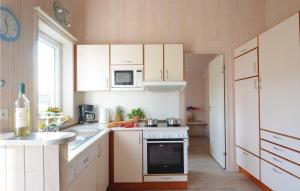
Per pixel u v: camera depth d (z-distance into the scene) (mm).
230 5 3557
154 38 3486
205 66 6277
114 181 2893
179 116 3504
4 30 1613
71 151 1567
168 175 2916
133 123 3064
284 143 2293
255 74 2869
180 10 3520
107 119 3393
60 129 2609
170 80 3162
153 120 3059
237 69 3434
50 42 2750
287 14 3004
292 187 2172
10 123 1666
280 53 2354
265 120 2650
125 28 3475
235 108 3529
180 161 2908
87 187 1809
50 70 2936
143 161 2895
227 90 3580
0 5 1576
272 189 2516
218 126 3955
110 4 3479
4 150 1172
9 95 1666
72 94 3094
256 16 3561
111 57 3154
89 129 2732
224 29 3547
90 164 1902
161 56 3164
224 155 3662
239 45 3541
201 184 3076
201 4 3541
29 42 1965
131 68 3152
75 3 3332
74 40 3107
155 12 3498
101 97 3494
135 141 2889
